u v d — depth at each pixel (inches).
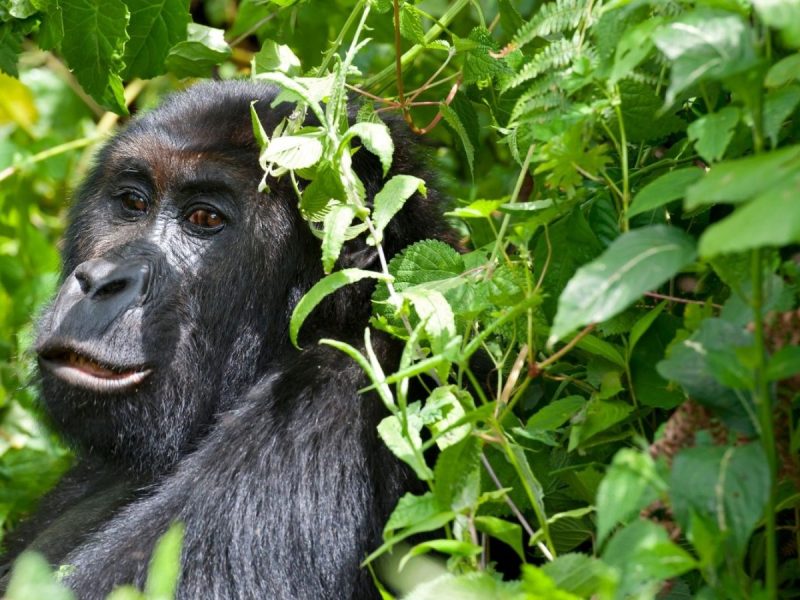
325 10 392.5
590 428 221.0
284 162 242.2
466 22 424.5
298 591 253.1
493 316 229.3
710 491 166.6
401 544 255.4
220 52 362.0
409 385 270.7
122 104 337.1
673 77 166.6
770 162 147.4
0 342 427.8
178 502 265.9
